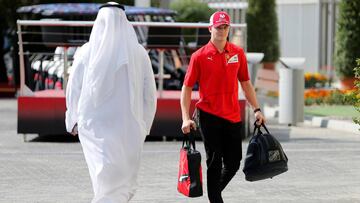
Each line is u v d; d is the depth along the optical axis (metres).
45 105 53.50
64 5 67.81
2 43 98.50
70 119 27.12
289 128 62.75
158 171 41.31
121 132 26.34
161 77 54.25
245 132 55.34
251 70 58.47
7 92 97.06
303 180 38.72
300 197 34.44
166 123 53.56
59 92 57.00
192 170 27.56
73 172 41.16
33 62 66.44
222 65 28.48
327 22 101.19
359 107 34.78
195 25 53.62
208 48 28.64
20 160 45.28
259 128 28.92
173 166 42.94
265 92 87.69
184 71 65.69
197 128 30.47
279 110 65.50
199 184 27.52
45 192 35.69
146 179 38.91
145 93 27.16
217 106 28.58
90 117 26.33
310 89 83.56
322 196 34.66
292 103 64.50
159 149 50.03
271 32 101.56
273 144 28.30
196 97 53.38
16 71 89.44
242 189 36.28
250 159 28.22
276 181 38.38
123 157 26.31
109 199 26.05
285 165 28.41
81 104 26.48
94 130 26.25
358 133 58.94
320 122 64.62
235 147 28.92
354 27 81.12
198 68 28.66
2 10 96.00
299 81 64.50
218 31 28.30
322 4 101.69
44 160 45.28
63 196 34.78
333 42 100.38
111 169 26.03
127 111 26.45
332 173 40.78
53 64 66.44
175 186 37.00
